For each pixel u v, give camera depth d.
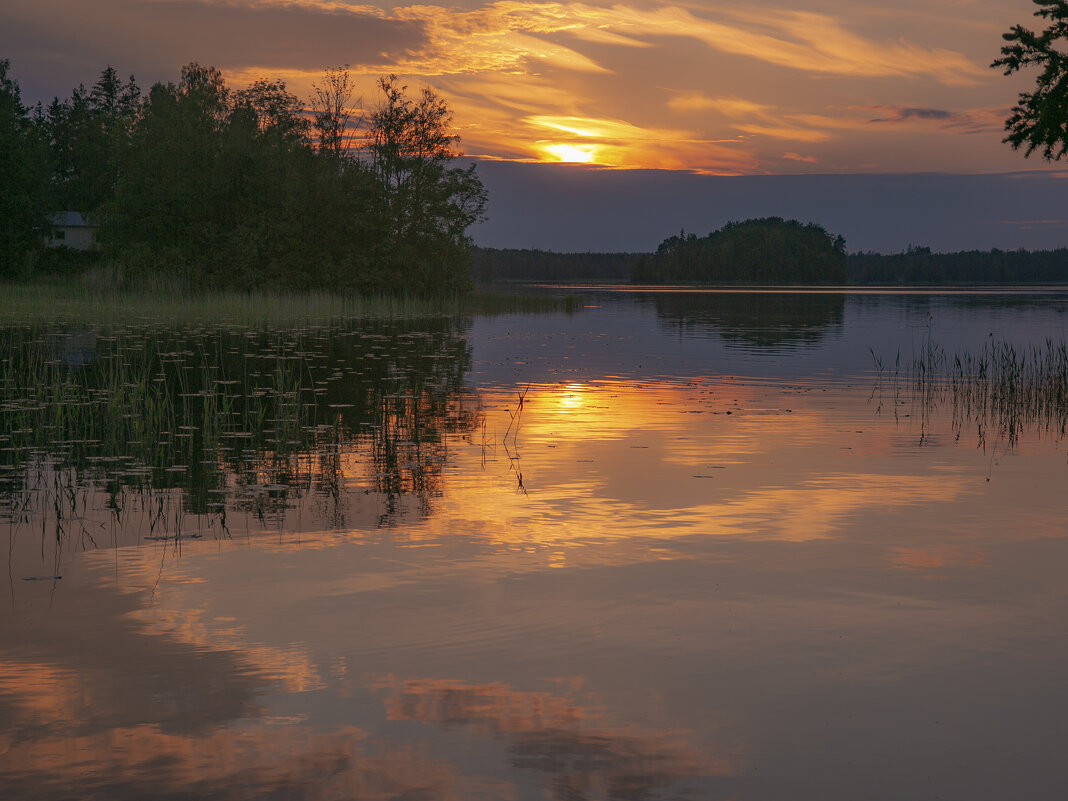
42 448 13.97
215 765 4.88
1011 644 6.57
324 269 63.34
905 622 6.98
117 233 68.25
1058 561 8.59
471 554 8.70
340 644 6.49
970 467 13.12
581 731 5.27
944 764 4.94
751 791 4.67
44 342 29.41
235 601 7.36
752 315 63.06
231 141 67.00
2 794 4.60
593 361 29.30
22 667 6.07
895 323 53.41
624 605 7.31
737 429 16.41
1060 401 20.31
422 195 67.62
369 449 14.21
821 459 13.62
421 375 24.33
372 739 5.17
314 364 26.12
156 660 6.21
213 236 64.50
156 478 12.05
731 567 8.37
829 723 5.38
